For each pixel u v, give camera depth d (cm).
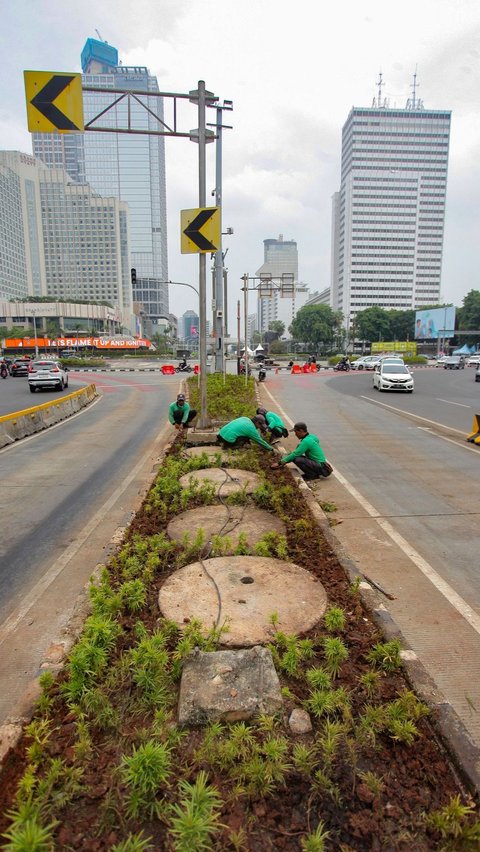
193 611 342
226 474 711
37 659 329
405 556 468
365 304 13988
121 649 299
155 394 2348
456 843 187
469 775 213
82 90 791
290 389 2425
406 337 9994
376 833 190
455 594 396
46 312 10412
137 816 195
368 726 237
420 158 13650
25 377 3700
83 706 248
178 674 270
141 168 13775
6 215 11738
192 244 946
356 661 291
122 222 12912
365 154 13475
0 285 11412
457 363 4797
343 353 9969
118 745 228
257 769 209
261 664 269
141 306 13900
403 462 858
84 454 983
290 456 739
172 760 219
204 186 949
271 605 350
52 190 12606
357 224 13738
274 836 189
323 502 623
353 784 210
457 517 576
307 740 231
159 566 418
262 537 480
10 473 827
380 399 1955
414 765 221
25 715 247
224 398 1622
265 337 13375
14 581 439
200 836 180
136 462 903
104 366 5938
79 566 467
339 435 1130
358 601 359
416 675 274
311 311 10025
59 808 196
